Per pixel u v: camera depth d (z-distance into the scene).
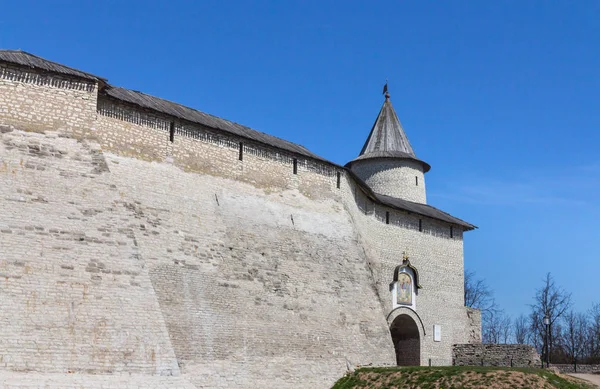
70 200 19.52
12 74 20.25
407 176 42.50
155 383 18.66
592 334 59.00
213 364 22.06
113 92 24.02
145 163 23.16
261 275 25.12
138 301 19.36
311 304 26.61
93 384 17.53
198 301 22.42
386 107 45.03
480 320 39.91
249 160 27.00
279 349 24.50
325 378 25.72
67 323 17.94
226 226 24.77
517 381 23.84
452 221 39.34
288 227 27.44
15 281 17.62
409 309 35.38
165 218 22.80
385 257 34.94
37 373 17.03
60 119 20.70
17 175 19.06
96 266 19.02
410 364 35.94
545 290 55.84
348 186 31.98
